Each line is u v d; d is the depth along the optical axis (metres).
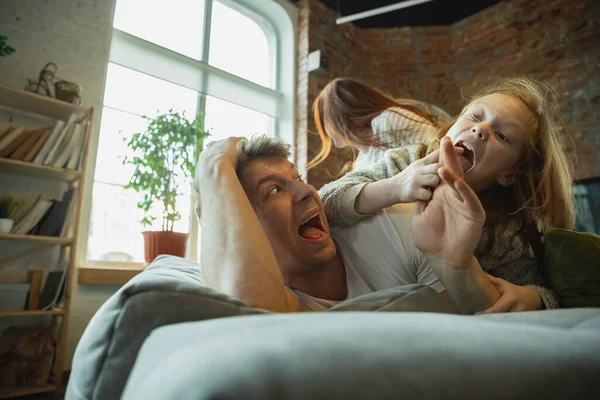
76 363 0.48
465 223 0.57
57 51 2.47
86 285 2.36
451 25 4.26
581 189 3.13
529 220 1.04
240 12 3.71
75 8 2.58
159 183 2.54
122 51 2.87
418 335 0.21
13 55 2.33
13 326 2.13
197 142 2.85
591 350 0.22
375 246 0.79
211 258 0.55
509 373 0.18
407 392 0.17
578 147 3.25
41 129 2.11
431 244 0.61
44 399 1.83
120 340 0.40
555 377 0.19
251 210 0.60
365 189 0.78
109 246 2.63
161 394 0.17
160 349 0.26
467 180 0.98
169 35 3.19
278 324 0.24
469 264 0.60
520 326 0.25
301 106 3.71
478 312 0.65
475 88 3.99
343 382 0.17
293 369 0.17
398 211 0.81
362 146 1.80
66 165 2.14
